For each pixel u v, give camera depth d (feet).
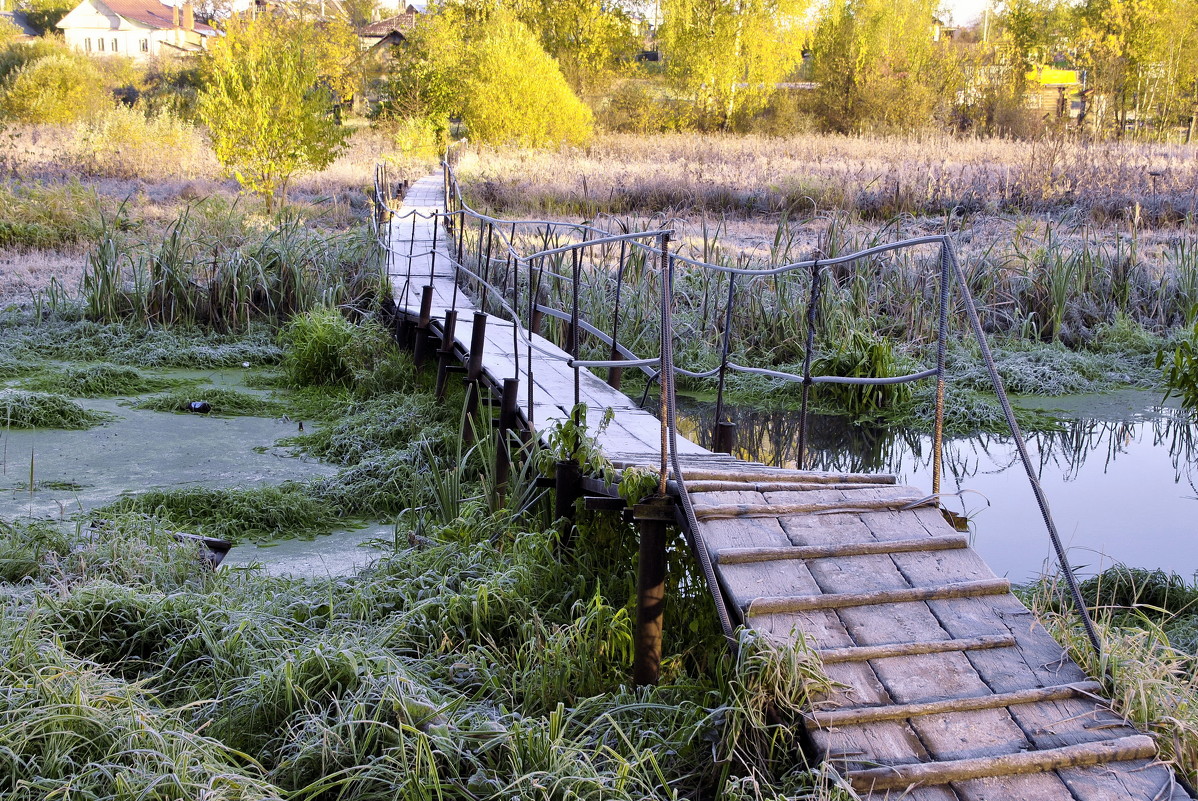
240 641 13.61
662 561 13.39
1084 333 40.40
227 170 61.67
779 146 97.45
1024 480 25.68
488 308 37.27
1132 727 10.68
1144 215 57.06
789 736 10.76
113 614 14.05
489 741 11.22
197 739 10.91
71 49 149.89
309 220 57.00
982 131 117.08
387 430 27.55
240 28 117.50
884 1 128.98
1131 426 31.09
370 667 12.59
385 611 15.69
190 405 31.22
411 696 11.89
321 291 41.06
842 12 134.41
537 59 106.42
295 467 25.90
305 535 21.47
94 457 25.94
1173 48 128.67
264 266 41.86
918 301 39.73
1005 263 42.32
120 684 11.91
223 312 40.91
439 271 44.80
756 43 129.90
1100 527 21.91
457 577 15.98
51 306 41.32
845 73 128.26
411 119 110.73
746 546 12.63
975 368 35.91
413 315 33.81
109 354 37.37
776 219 62.28
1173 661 12.72
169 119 86.63
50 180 65.67
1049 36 148.15
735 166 79.82
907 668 11.18
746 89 134.62
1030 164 64.18
